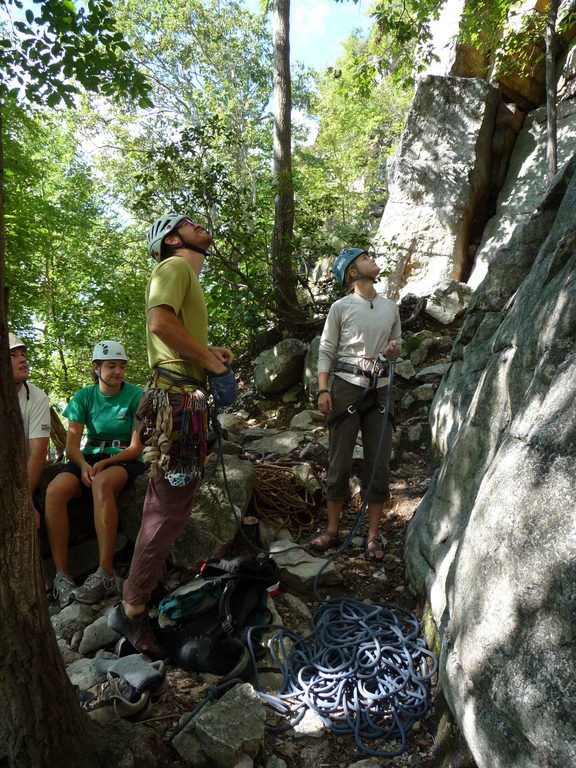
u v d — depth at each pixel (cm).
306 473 407
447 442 365
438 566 275
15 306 1004
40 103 567
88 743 185
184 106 2031
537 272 250
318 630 281
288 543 355
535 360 225
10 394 154
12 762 166
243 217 752
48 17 520
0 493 153
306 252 897
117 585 310
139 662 232
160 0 1955
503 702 159
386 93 1869
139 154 1866
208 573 280
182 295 232
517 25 795
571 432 155
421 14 792
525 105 823
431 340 601
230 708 219
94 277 1373
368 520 386
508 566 166
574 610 138
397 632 270
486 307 347
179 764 209
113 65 558
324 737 229
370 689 249
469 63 844
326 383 347
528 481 165
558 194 305
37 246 1043
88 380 1493
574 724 133
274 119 773
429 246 786
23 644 163
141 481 328
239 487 354
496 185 820
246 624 277
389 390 338
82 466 321
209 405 245
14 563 158
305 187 1697
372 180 1853
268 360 621
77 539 339
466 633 186
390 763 215
